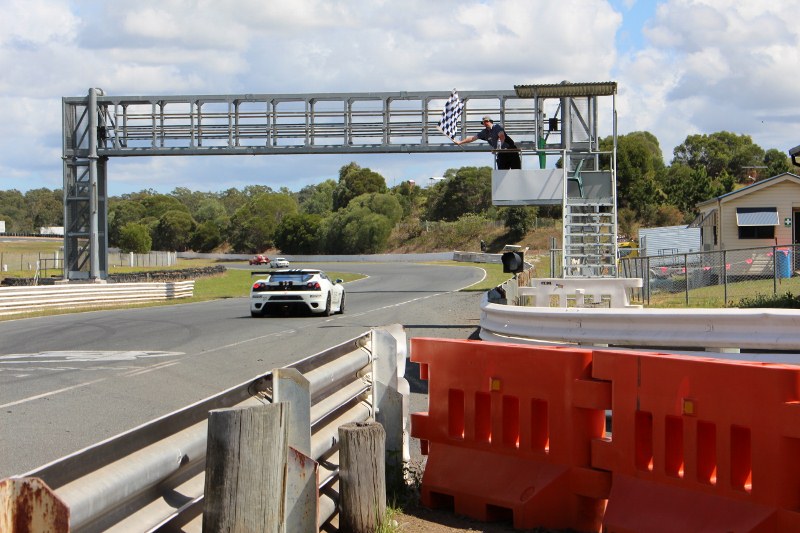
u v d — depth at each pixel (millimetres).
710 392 4777
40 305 27219
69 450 7344
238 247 129125
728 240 33281
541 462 5633
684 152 119500
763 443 4555
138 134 34562
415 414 6383
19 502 2814
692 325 9836
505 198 22469
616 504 5160
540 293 17312
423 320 21156
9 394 10273
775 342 9086
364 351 6469
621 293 16891
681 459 5047
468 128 32500
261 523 3859
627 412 5176
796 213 32750
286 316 22906
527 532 5535
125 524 3543
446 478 6055
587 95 21594
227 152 33719
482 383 5953
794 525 4422
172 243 137125
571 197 22234
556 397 5535
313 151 33312
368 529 5223
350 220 108438
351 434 5227
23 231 195000
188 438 4051
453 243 97812
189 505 3982
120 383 11102
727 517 4664
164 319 22484
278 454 3951
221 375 11758
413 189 133000
